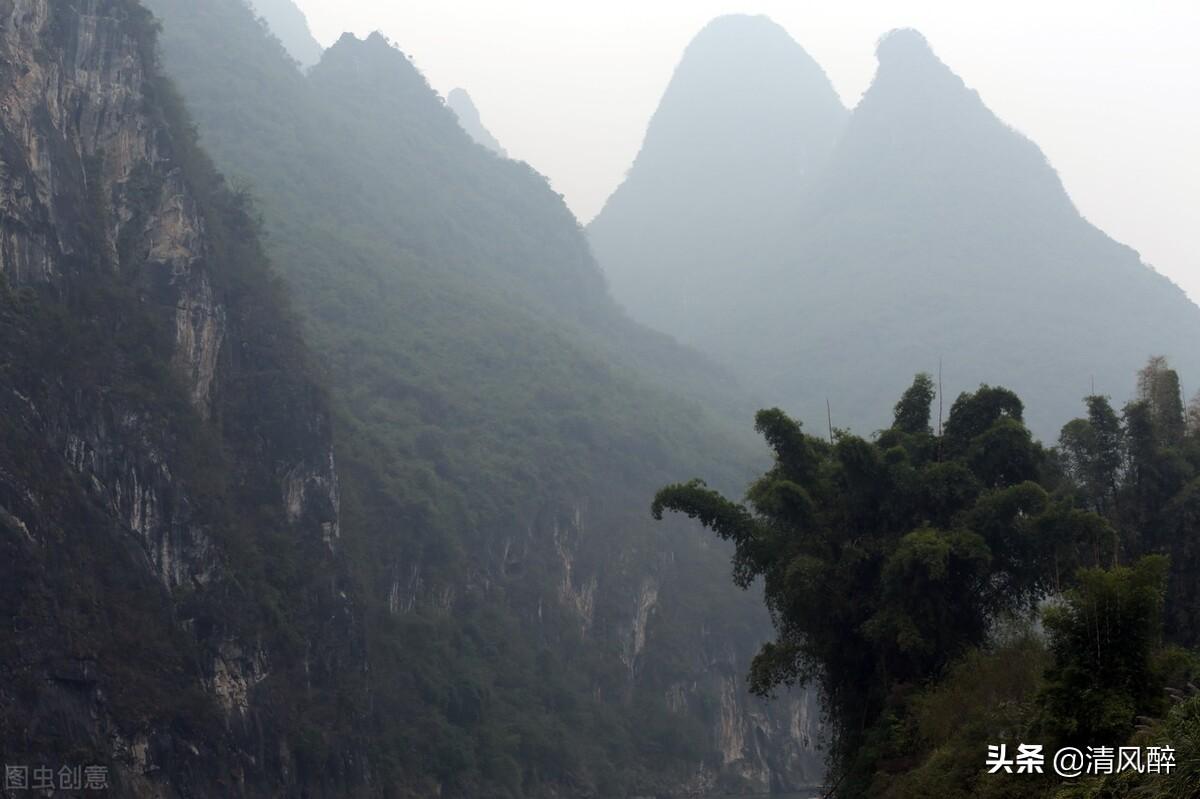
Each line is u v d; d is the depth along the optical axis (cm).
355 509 7494
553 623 9181
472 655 7962
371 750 6188
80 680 4100
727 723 9681
